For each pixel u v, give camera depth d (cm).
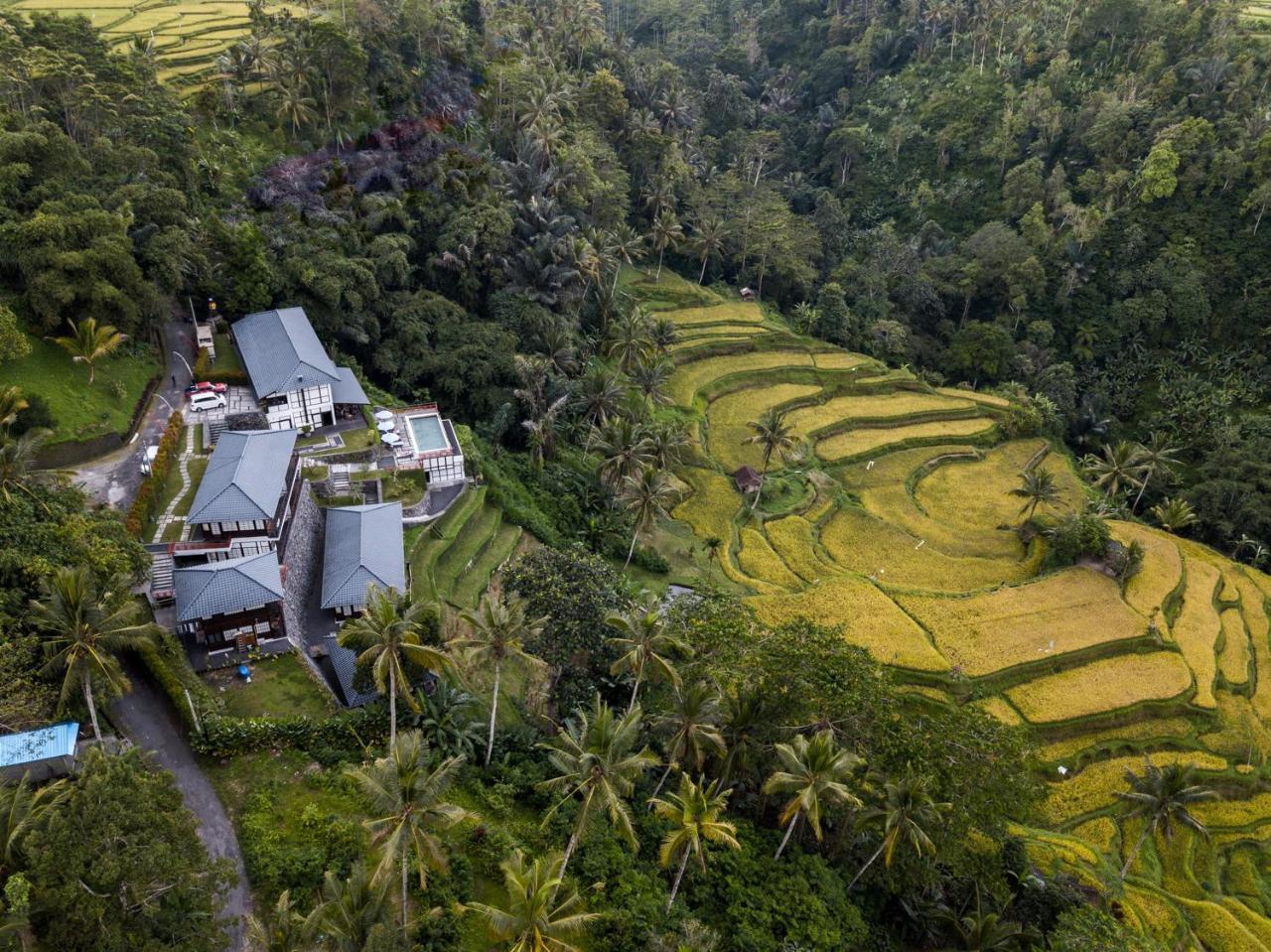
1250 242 13325
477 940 4066
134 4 13500
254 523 5794
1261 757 7188
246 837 4209
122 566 4872
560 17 15875
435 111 11456
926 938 5344
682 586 8412
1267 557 10394
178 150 8662
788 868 4838
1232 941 5612
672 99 15325
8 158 6919
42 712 4138
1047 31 16600
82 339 6619
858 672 5069
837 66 18775
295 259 8444
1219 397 12481
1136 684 7506
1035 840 6044
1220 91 14175
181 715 4659
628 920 4294
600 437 8662
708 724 4678
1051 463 11688
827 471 10944
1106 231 14050
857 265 14938
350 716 4966
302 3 12912
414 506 7275
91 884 2986
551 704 5909
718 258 14625
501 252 10481
